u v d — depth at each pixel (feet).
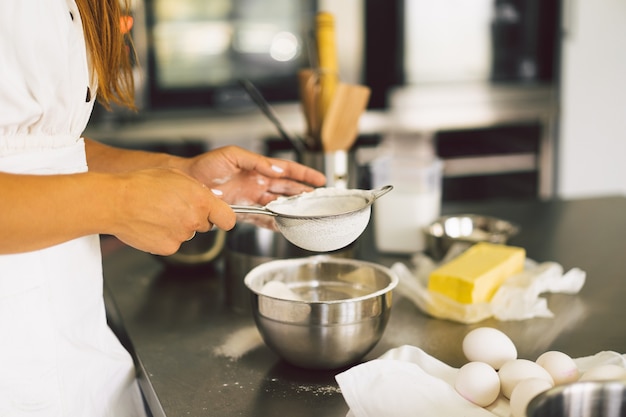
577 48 10.34
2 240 2.71
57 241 2.78
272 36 9.43
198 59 9.31
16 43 2.89
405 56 9.78
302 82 5.57
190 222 2.95
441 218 5.29
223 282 4.73
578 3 10.16
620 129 10.75
